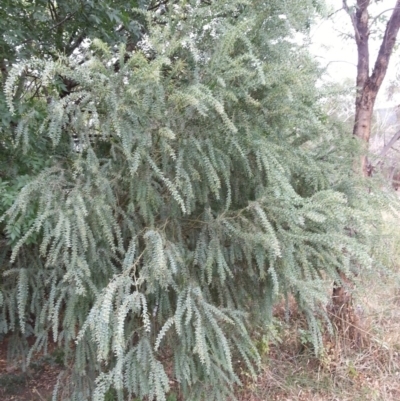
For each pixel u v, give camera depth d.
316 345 2.20
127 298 1.58
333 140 2.27
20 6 1.81
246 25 1.70
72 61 1.50
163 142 1.64
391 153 3.55
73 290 1.84
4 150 1.80
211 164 1.81
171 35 1.80
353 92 2.30
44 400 2.46
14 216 1.55
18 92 1.84
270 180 1.77
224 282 2.14
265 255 1.92
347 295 2.95
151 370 1.83
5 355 2.77
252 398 2.68
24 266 2.03
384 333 3.11
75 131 1.75
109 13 1.92
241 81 1.82
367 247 1.85
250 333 2.55
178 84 1.79
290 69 1.79
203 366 2.14
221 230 1.97
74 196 1.61
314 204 1.71
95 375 2.20
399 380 2.85
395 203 2.15
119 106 1.53
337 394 2.74
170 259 1.67
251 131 1.83
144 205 1.80
